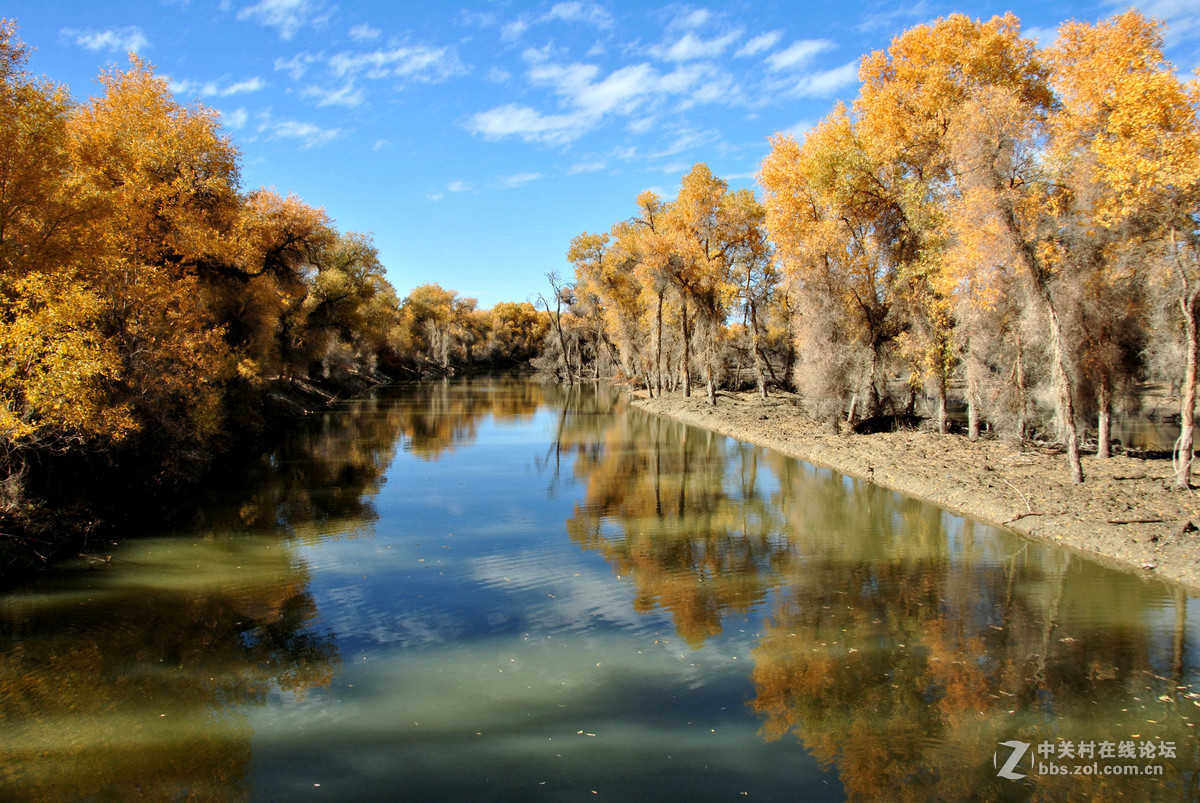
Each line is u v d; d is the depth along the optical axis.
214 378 23.92
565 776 7.43
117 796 7.12
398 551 15.62
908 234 27.34
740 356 58.34
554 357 100.00
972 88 24.14
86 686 9.41
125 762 7.70
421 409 51.28
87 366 13.95
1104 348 20.98
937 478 20.84
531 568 14.51
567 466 26.86
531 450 31.05
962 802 7.04
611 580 13.79
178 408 21.28
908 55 26.86
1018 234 18.27
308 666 10.04
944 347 27.03
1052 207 19.45
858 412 34.31
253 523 17.83
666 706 8.96
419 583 13.55
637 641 10.93
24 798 7.05
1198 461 20.86
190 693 9.27
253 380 30.62
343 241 49.94
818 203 31.06
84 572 13.84
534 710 8.84
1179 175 14.77
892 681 9.62
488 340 129.38
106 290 17.64
